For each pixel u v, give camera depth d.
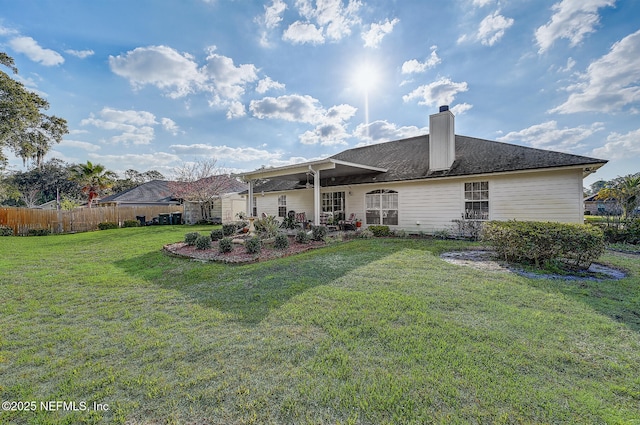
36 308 4.18
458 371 2.39
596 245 5.33
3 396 2.25
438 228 11.44
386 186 12.96
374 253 7.42
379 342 2.90
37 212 17.67
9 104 16.53
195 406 2.07
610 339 2.90
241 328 3.31
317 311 3.70
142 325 3.50
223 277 5.69
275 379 2.35
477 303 3.86
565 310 3.62
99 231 17.42
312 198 16.36
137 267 6.98
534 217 9.48
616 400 2.05
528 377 2.31
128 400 2.16
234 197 24.08
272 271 5.86
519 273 5.39
